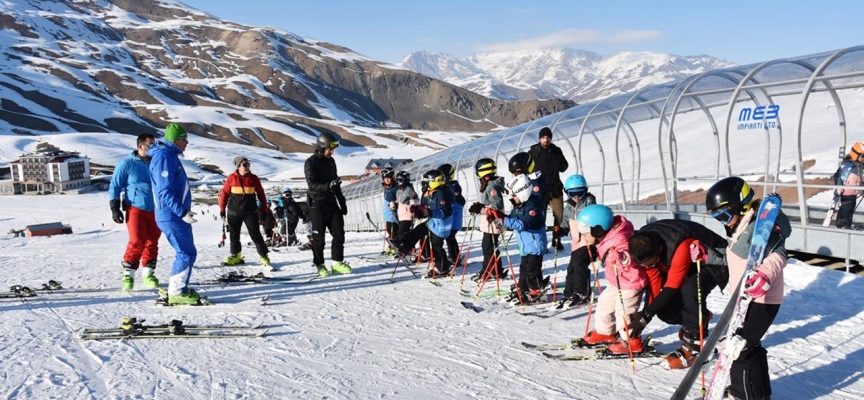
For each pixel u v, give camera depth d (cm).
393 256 1035
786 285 689
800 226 870
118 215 695
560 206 931
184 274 630
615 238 441
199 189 10450
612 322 461
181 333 504
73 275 836
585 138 2031
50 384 378
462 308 619
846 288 645
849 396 369
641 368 423
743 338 326
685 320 420
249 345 479
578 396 369
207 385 382
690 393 371
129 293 698
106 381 386
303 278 813
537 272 634
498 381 396
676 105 1092
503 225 638
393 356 452
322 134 815
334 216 830
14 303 638
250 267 927
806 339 484
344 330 530
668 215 1111
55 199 9156
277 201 1561
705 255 401
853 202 830
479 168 762
